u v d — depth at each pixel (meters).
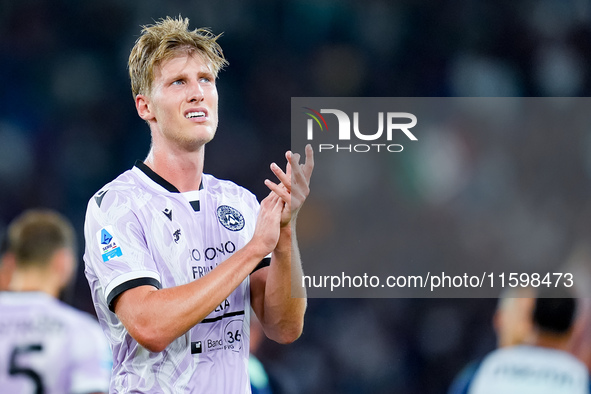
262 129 37.03
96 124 36.41
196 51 9.52
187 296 8.46
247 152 36.16
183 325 8.43
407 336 29.42
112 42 37.97
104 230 9.07
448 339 29.14
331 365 29.06
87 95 36.97
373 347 29.27
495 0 39.91
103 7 38.16
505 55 39.41
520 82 38.97
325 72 38.66
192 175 9.67
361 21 39.62
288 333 10.13
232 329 9.46
